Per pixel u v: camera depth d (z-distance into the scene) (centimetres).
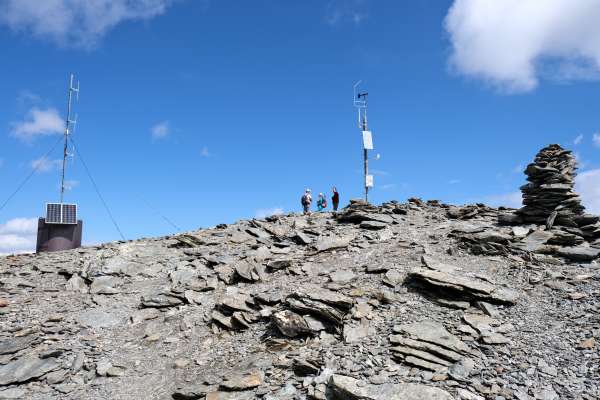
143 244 2402
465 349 1143
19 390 1245
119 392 1236
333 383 1031
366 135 3097
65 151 2650
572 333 1178
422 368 1087
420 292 1485
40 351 1423
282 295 1591
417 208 2652
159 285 1922
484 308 1342
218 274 1911
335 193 3256
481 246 1778
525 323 1260
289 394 1070
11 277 1969
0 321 1589
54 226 2528
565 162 2123
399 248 1919
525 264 1634
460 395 960
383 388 987
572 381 995
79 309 1711
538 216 2061
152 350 1445
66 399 1214
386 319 1342
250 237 2414
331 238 2128
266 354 1293
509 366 1073
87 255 2258
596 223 1880
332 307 1388
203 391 1146
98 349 1458
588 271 1534
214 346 1413
